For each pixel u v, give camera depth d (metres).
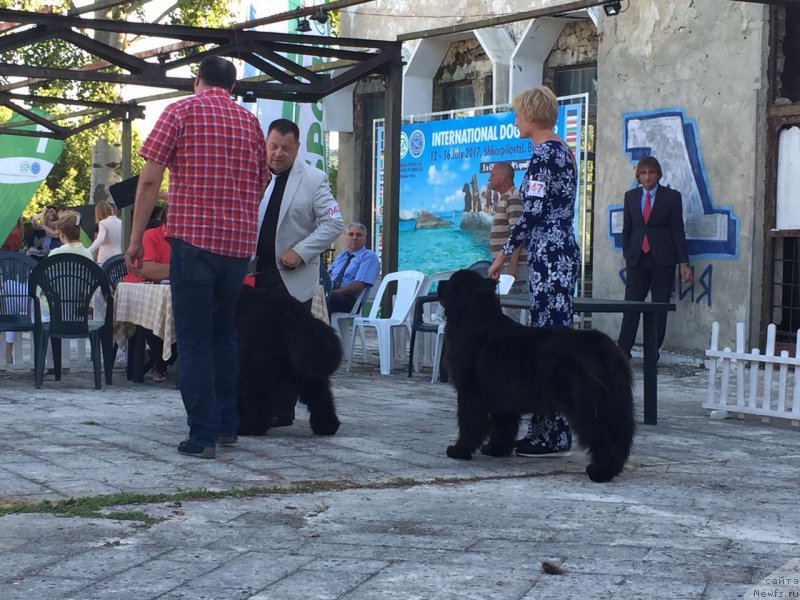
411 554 3.75
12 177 18.94
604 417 5.01
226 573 3.51
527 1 13.67
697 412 7.75
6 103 15.38
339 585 3.39
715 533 4.09
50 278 8.30
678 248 10.26
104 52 10.99
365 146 17.06
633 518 4.33
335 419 6.25
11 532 3.96
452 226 14.27
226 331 5.77
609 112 11.74
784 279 10.26
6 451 5.56
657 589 3.37
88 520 4.14
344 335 10.77
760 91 10.22
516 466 5.43
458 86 15.62
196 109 5.35
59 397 7.89
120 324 8.91
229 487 4.75
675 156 10.99
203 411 5.46
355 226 10.76
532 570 3.57
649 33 11.26
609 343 5.08
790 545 3.93
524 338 5.23
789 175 10.08
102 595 3.28
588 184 12.78
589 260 12.66
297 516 4.29
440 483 4.98
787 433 6.84
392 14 15.89
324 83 11.80
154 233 8.48
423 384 9.05
